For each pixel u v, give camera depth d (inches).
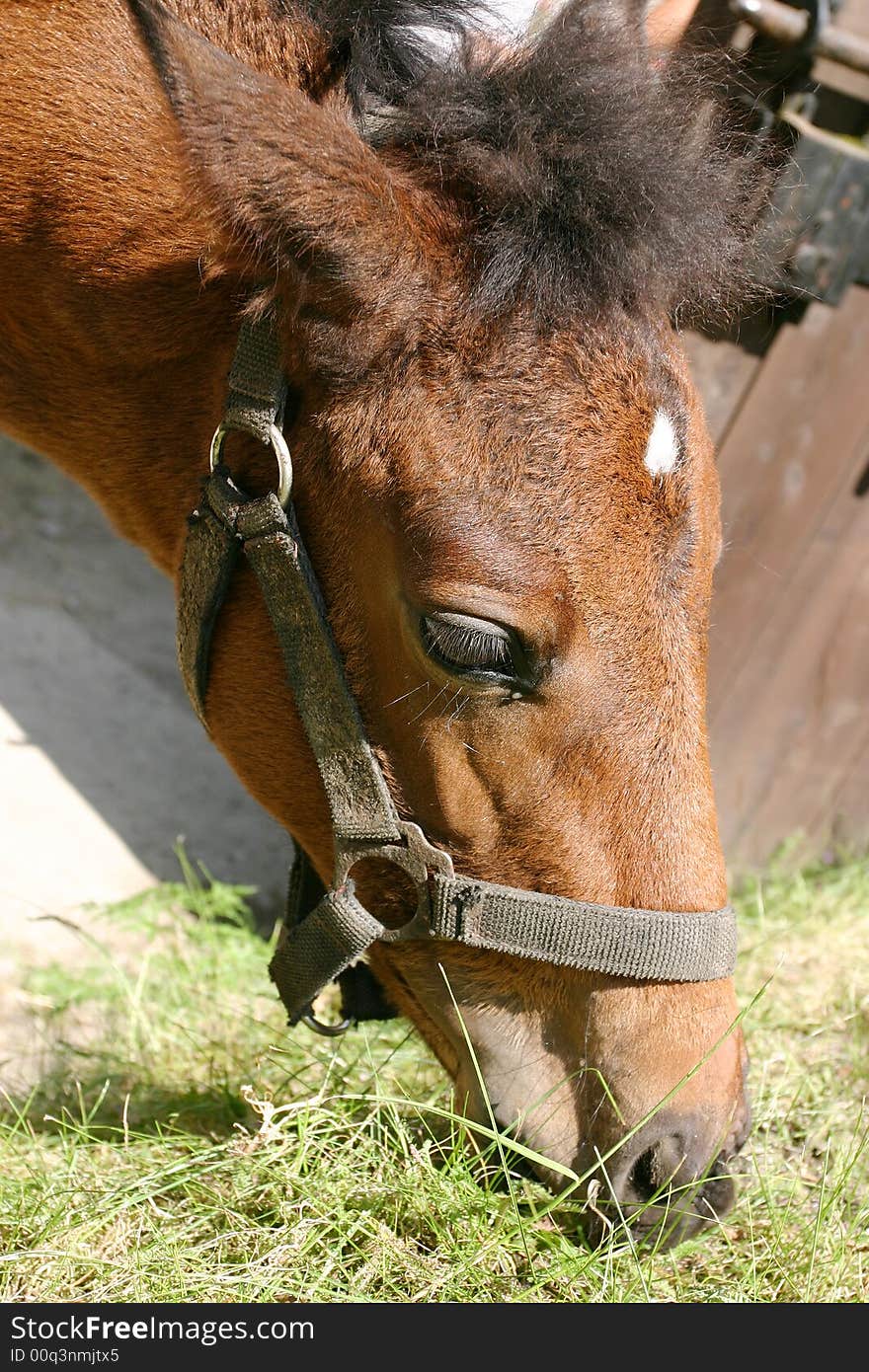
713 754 166.2
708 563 73.7
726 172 78.6
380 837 76.2
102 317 79.9
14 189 80.4
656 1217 77.7
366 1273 77.0
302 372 72.7
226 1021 119.0
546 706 71.1
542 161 70.7
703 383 148.3
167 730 185.2
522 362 69.6
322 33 76.5
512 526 69.0
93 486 88.7
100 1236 80.6
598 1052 75.5
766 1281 81.8
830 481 156.1
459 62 74.6
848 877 161.6
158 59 64.2
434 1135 87.3
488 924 75.0
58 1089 106.2
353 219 66.7
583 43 74.6
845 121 136.6
